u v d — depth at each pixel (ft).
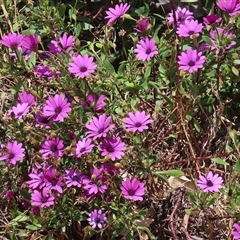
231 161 3.43
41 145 3.03
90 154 3.07
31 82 3.56
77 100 3.23
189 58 3.22
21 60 3.30
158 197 3.31
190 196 2.93
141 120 3.03
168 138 3.50
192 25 3.35
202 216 3.23
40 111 3.10
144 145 3.15
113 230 3.03
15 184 3.27
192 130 3.46
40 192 2.99
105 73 3.42
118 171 2.96
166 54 3.48
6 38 3.26
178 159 3.50
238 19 3.49
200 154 3.39
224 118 3.50
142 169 3.09
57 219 3.07
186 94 3.30
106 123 2.98
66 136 3.15
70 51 3.47
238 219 3.01
